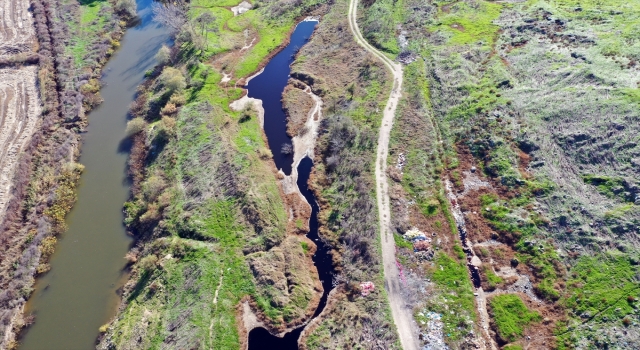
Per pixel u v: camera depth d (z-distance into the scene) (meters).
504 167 54.62
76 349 45.50
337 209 55.38
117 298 49.44
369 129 63.47
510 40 74.00
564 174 51.78
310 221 55.72
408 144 60.91
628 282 42.19
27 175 61.97
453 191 55.12
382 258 49.06
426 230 51.38
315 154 63.19
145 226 55.72
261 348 44.09
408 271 47.88
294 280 48.72
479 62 71.00
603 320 40.78
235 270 49.78
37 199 59.31
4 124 71.25
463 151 58.78
